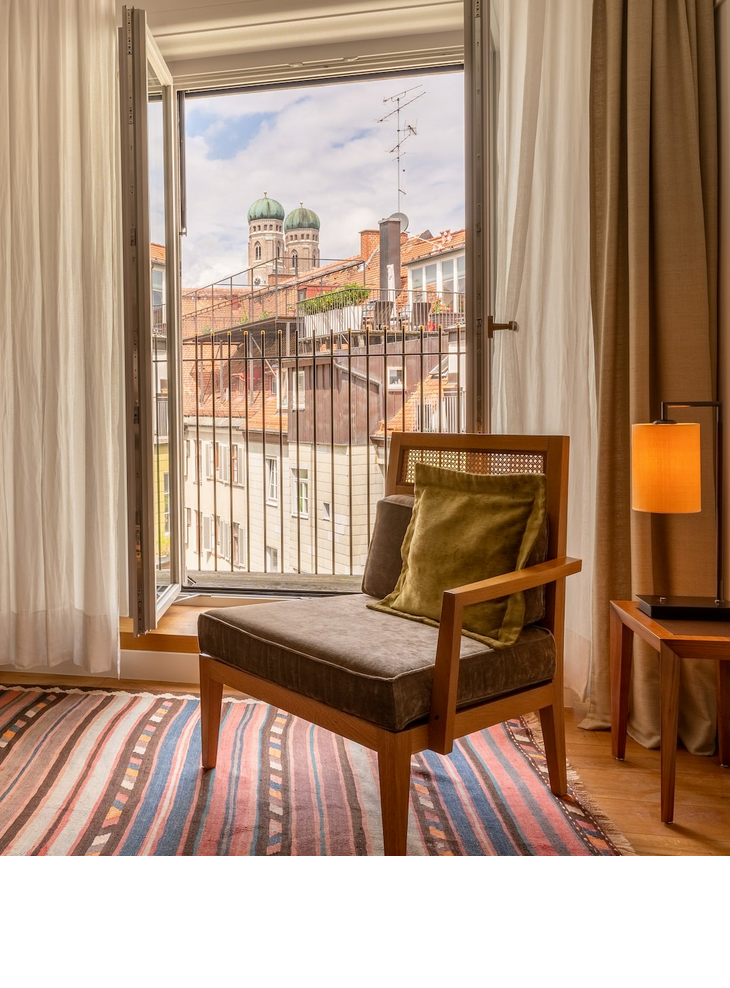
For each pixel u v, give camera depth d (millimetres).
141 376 2391
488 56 2148
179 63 2867
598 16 2158
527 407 2324
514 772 1928
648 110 2088
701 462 2107
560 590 1765
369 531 3484
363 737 1437
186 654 2580
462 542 1766
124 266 2371
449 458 2074
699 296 2092
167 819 1657
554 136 2271
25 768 1914
